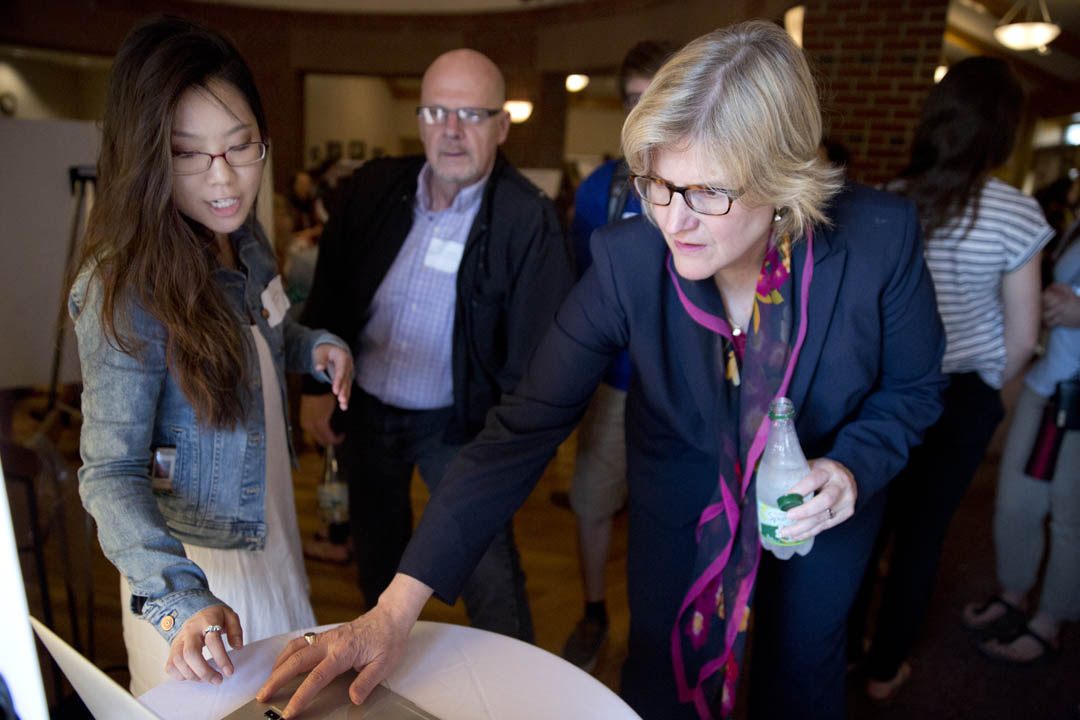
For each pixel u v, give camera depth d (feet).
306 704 2.85
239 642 3.08
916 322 3.69
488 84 5.78
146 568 3.10
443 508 3.59
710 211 2.95
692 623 4.17
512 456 3.81
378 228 6.24
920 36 13.20
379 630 3.18
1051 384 6.85
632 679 4.57
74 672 2.26
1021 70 39.06
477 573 6.04
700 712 4.15
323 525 9.21
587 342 3.89
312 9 25.40
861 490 3.57
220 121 3.33
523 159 25.81
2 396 9.21
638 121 2.92
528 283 5.90
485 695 3.06
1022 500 7.27
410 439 6.33
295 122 26.08
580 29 22.88
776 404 3.39
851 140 13.88
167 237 3.31
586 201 6.79
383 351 6.28
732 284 3.70
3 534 1.82
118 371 3.27
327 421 6.68
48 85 36.35
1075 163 41.11
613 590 8.59
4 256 7.96
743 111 2.77
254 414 3.85
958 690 6.86
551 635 7.63
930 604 8.27
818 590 4.09
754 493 3.71
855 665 7.05
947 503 6.14
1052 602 7.14
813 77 3.03
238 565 3.90
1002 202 5.52
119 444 3.28
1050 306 6.27
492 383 6.18
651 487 4.29
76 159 8.05
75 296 3.34
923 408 3.92
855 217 3.53
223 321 3.54
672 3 18.57
